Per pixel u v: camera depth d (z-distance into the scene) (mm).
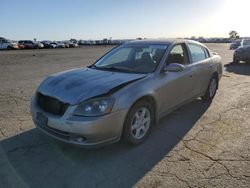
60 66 15773
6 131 4789
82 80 4137
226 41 107062
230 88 8406
